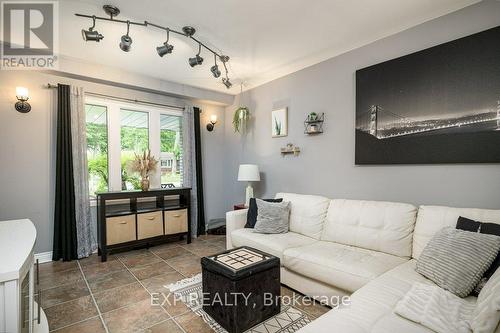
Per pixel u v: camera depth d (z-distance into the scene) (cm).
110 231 323
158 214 366
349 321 121
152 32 255
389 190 260
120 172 378
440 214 195
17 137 300
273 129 387
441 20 225
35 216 310
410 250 205
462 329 110
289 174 365
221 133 495
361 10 221
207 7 216
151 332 177
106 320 191
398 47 253
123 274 273
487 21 202
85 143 333
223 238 419
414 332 112
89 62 327
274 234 278
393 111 252
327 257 205
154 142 412
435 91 225
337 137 305
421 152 234
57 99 322
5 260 115
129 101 382
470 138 207
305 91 343
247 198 384
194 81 403
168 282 254
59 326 184
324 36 265
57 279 261
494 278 121
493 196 200
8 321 105
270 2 210
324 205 275
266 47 290
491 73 198
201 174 452
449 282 146
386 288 151
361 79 277
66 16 227
